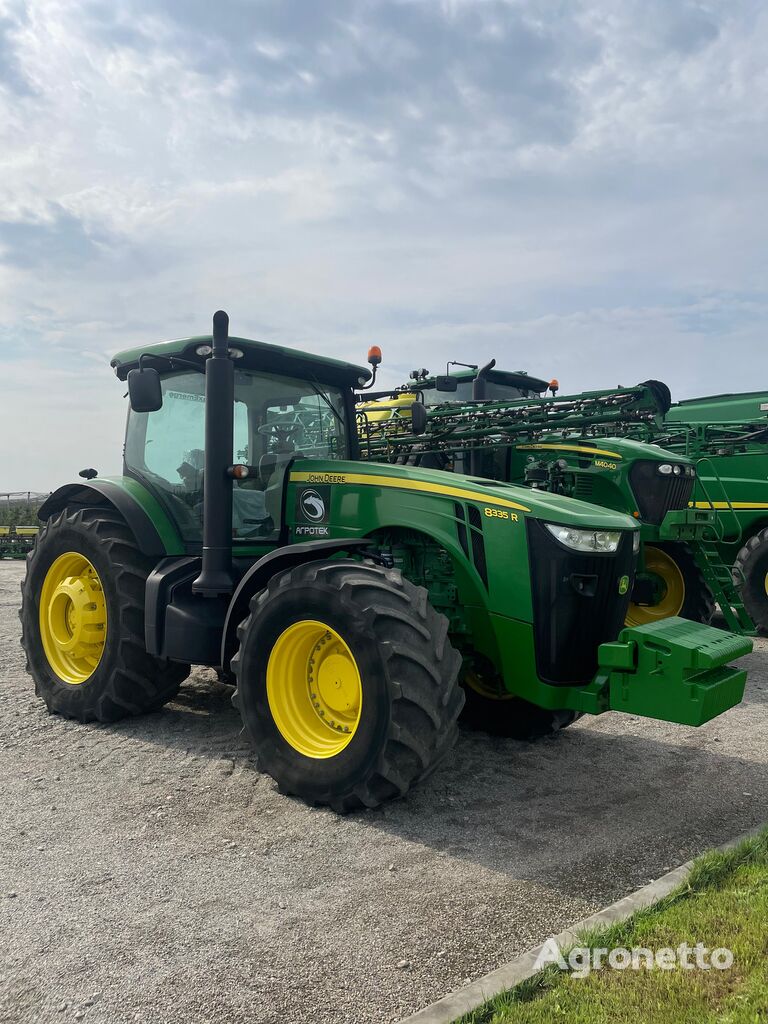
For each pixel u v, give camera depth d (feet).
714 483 29.09
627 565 12.73
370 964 7.77
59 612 16.92
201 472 15.57
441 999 7.11
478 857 10.19
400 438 21.76
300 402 16.26
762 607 26.53
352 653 11.32
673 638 10.96
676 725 16.40
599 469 23.24
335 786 11.40
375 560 13.29
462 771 13.50
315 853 10.27
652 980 7.22
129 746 14.53
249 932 8.36
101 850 10.30
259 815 11.46
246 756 13.97
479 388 26.50
